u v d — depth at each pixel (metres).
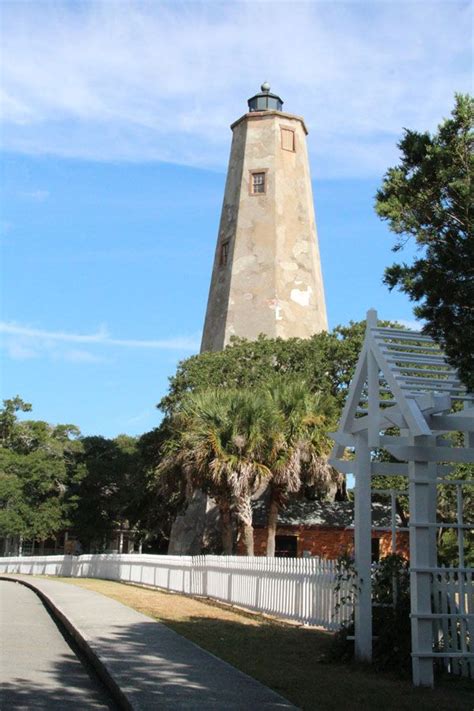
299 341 37.34
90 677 9.70
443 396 9.58
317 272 45.31
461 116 9.33
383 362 10.19
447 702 8.30
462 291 8.14
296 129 46.22
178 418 30.61
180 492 32.75
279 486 27.78
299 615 15.23
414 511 9.76
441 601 10.18
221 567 20.64
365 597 10.73
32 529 50.19
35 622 15.45
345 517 36.09
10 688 8.67
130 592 22.52
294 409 27.23
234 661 10.39
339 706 7.91
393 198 9.31
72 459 53.81
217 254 45.56
